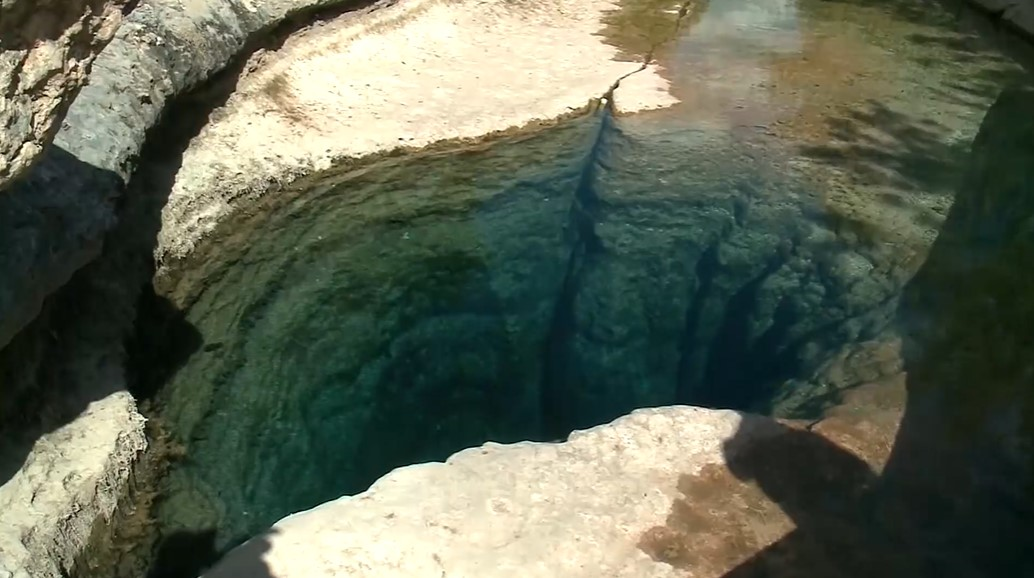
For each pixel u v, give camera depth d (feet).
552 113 24.06
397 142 22.53
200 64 20.02
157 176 18.54
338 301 18.47
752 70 25.67
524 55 26.25
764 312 17.60
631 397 16.93
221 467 14.49
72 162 14.94
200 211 18.98
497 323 18.51
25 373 12.63
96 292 15.19
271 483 14.56
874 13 28.89
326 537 10.64
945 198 19.52
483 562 10.46
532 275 19.60
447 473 11.62
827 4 29.66
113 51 17.65
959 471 12.10
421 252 20.02
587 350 17.93
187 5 20.33
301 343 17.29
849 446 12.35
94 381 13.82
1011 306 15.14
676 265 19.40
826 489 11.71
